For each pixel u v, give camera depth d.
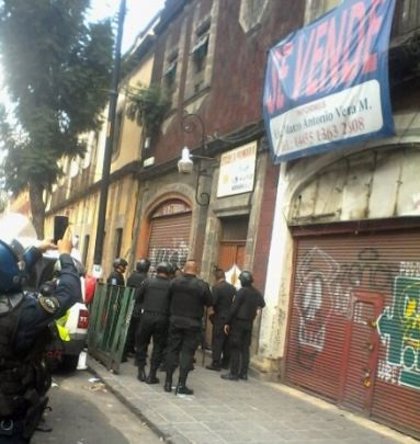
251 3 13.20
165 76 18.77
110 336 10.35
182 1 17.61
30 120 17.08
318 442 6.72
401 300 7.78
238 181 12.41
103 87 17.81
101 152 24.83
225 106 13.80
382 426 7.72
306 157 9.97
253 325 10.78
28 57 16.84
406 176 7.93
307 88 9.43
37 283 6.07
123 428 6.93
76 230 28.38
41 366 3.55
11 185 17.27
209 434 6.70
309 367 9.52
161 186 17.28
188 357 8.62
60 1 16.72
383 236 8.29
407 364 7.55
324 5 10.39
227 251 13.00
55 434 6.41
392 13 7.75
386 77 7.65
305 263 10.00
